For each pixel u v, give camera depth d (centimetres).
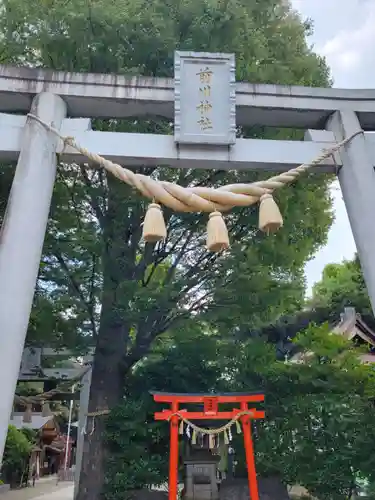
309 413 970
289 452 962
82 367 1370
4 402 433
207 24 834
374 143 621
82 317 1038
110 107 634
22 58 887
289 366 1021
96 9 798
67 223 970
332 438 944
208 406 917
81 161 580
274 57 973
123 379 1065
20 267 489
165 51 838
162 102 626
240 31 863
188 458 1135
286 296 998
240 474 1151
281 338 1780
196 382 1098
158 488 1166
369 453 884
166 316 1039
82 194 970
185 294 959
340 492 916
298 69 990
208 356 1047
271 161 596
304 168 541
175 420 902
